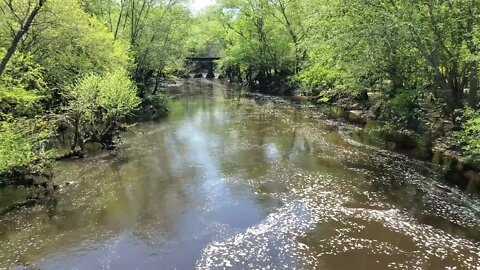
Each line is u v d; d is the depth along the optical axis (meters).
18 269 12.41
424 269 11.95
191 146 25.98
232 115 37.41
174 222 15.27
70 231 14.72
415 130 26.22
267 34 54.56
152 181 19.64
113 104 25.50
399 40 22.33
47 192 18.23
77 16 26.34
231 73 79.69
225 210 16.25
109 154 24.19
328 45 28.17
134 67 40.69
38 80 21.94
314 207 16.33
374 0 23.66
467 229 14.34
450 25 21.42
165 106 41.78
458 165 20.73
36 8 16.58
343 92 38.31
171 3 45.94
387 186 18.45
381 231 14.25
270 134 29.11
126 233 14.50
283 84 55.12
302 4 42.16
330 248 13.19
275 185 18.88
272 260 12.57
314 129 30.44
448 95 23.70
